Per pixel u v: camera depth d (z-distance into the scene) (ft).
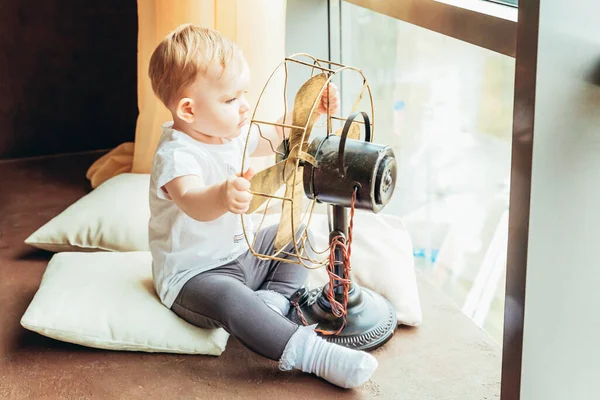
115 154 7.93
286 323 4.42
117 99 8.79
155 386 4.41
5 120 8.41
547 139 3.35
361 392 4.33
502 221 5.56
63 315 4.67
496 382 4.40
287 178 4.23
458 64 5.62
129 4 8.39
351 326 4.72
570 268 3.61
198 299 4.55
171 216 4.65
